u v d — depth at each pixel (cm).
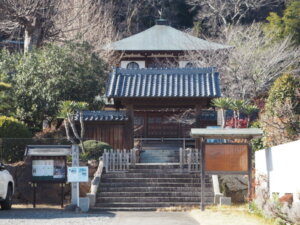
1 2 4209
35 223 1722
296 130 2562
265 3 7019
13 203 2567
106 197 2370
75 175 2175
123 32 6581
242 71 3972
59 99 3556
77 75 3638
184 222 1767
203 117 3509
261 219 1778
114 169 2612
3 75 3503
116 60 5103
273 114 2702
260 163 2305
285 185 1886
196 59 4644
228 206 2245
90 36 4875
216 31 6669
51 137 3359
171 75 3206
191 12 7294
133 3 7056
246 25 5869
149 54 5228
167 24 5569
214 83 3109
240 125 3081
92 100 3675
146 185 2477
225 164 2177
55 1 4875
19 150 2845
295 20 5344
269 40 4562
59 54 3653
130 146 3105
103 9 6238
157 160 3288
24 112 3528
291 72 4141
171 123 4012
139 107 3238
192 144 3822
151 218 1898
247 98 4000
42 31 4444
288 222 1586
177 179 2511
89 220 1823
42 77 3591
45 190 2597
